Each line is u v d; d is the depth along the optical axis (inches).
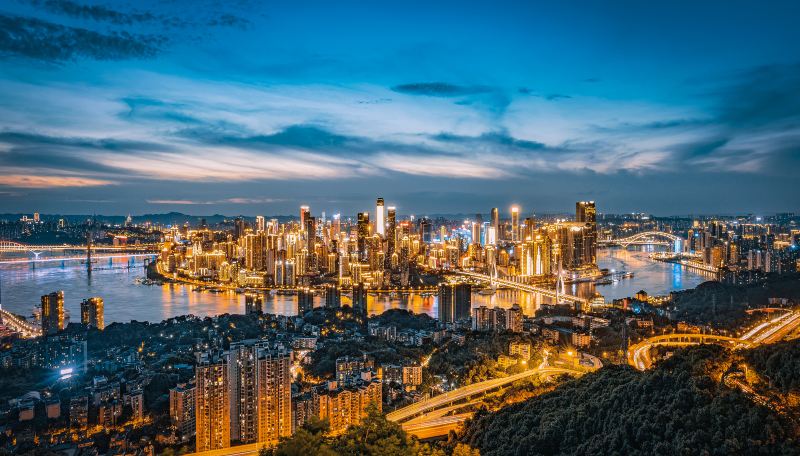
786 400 3454.7
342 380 7012.8
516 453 4217.5
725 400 3469.5
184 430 6269.7
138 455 5772.6
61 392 7244.1
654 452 3459.6
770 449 3115.2
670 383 3954.2
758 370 3885.3
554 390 5324.8
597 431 4055.1
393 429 3494.1
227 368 5989.2
